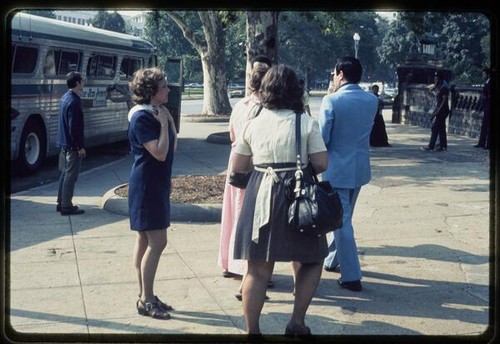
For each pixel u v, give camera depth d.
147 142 4.64
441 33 61.09
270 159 4.16
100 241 7.01
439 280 5.74
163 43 76.12
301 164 4.20
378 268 6.09
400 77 23.55
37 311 4.96
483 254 6.50
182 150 16.27
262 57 5.12
